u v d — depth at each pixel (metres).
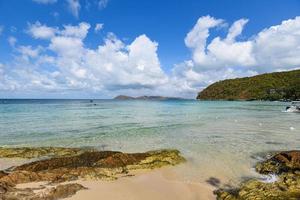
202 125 34.12
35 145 21.31
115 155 15.68
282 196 10.17
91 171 13.92
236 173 14.42
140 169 14.88
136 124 34.88
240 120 41.44
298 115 52.41
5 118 41.94
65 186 11.45
